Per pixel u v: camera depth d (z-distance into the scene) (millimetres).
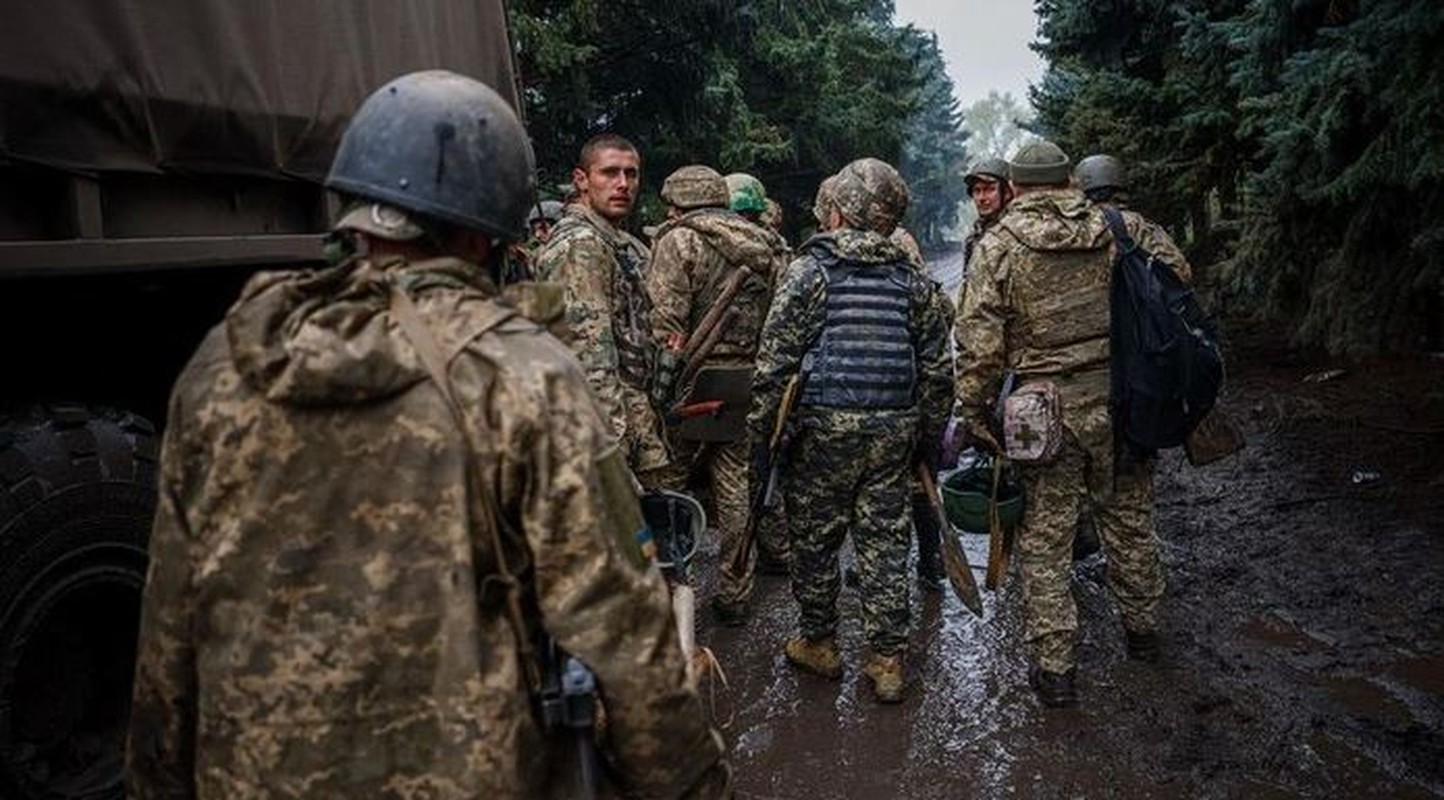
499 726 1370
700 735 1506
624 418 3637
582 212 3854
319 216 3033
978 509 4082
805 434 3928
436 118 1486
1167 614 4703
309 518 1350
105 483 2354
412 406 1362
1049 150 3951
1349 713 3707
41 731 2371
